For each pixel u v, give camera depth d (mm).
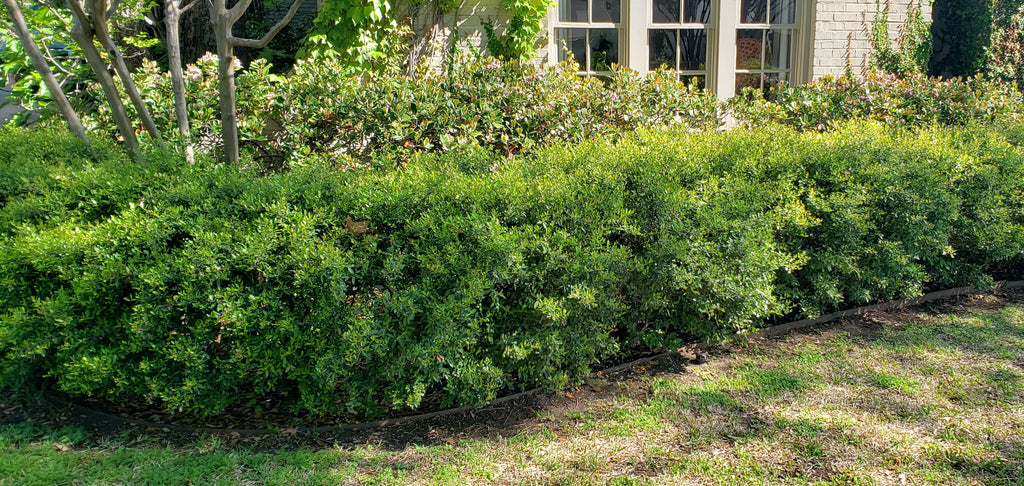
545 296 3344
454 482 2773
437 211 3277
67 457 2881
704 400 3475
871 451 2938
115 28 7238
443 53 8016
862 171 4629
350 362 2939
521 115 6066
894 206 4672
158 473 2779
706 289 3736
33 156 4582
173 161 3975
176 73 4816
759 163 4500
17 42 6691
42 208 3557
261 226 3057
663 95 6559
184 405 3125
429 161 4211
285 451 3004
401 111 5844
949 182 4887
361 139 5977
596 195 3643
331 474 2814
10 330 2979
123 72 4559
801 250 4465
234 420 3332
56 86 4738
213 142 5996
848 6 8828
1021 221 5418
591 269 3332
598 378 3787
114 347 3031
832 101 7164
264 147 6168
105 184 3654
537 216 3473
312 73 6051
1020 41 10305
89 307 3033
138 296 2955
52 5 5945
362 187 3432
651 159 4051
